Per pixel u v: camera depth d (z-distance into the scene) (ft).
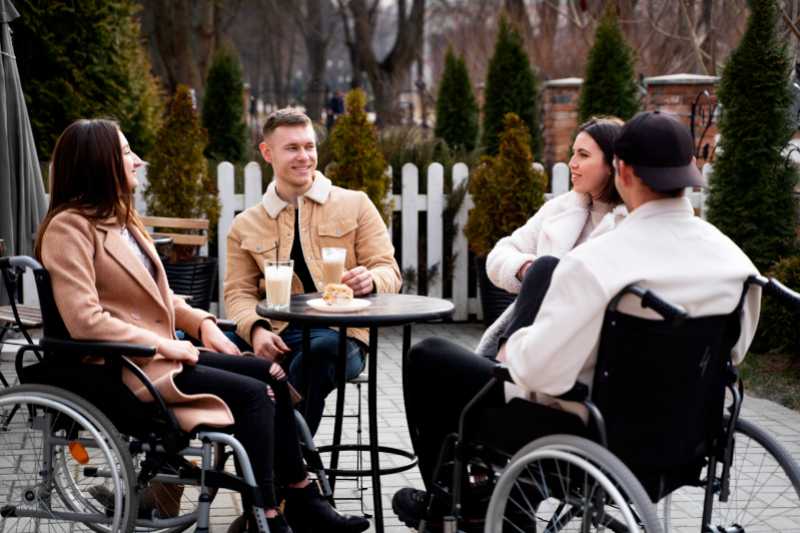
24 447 9.63
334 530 8.70
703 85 27.96
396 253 22.82
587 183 9.59
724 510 10.20
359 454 11.00
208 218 20.27
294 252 11.19
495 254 10.52
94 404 7.99
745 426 7.52
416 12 72.79
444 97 32.53
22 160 15.64
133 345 7.69
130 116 25.85
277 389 8.78
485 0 63.77
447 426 8.34
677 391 6.65
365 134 20.59
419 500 8.79
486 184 20.43
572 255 6.48
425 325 22.54
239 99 29.66
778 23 19.02
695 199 21.62
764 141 18.84
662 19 36.45
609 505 7.70
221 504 10.60
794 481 7.14
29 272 19.03
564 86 33.27
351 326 8.43
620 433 6.61
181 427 7.95
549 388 6.53
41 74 23.91
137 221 8.95
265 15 66.54
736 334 7.09
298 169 11.07
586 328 6.33
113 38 24.91
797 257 17.70
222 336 9.62
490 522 7.16
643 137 6.64
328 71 130.11
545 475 6.97
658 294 6.36
